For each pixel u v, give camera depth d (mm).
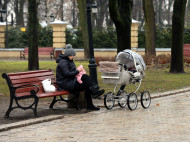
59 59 11781
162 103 13172
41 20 74562
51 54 40969
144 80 20656
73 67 11773
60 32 43094
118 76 11680
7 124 9414
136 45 42625
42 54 41562
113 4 20734
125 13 21719
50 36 45656
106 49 42219
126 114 11102
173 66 25047
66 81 11648
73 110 11898
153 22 36062
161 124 9641
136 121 10047
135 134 8539
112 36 44531
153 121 10039
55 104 13141
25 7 73875
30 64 26469
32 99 14328
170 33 44500
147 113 11250
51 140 8039
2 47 46031
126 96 12164
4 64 32125
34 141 7973
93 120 10188
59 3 71125
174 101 13617
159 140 7969
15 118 10773
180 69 25000
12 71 25484
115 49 41969
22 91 10938
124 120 10188
